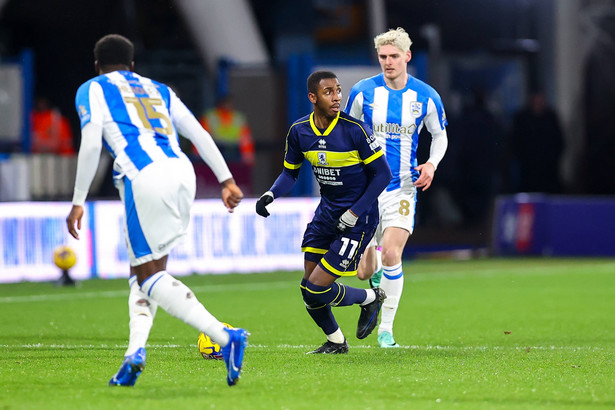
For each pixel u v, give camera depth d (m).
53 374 19.58
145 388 17.89
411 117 25.00
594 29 79.69
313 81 21.41
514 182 71.94
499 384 18.58
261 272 50.34
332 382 18.66
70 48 83.88
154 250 17.23
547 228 61.00
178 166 17.44
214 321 17.36
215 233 50.19
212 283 45.41
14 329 29.84
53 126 62.91
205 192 59.25
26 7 80.62
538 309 35.62
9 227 45.88
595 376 19.67
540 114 69.56
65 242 47.09
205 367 20.67
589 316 33.56
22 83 56.78
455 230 71.12
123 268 48.25
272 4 76.00
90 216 47.59
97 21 82.00
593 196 80.31
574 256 60.31
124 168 17.27
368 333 23.81
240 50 72.38
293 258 52.47
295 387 18.06
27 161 55.50
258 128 60.66
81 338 27.73
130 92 17.84
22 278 46.09
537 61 80.88
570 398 17.20
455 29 85.75
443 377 19.39
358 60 75.62
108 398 16.86
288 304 37.28
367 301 23.45
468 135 70.31
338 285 22.61
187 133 18.11
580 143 80.00
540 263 56.06
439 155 25.45
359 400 16.84
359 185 21.92
